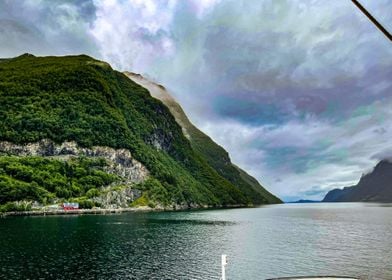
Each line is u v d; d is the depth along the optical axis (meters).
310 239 104.12
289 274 60.56
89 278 55.75
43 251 76.50
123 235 106.75
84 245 85.62
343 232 124.12
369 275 60.16
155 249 82.88
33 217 175.75
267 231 126.44
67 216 185.62
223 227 140.25
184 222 160.88
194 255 75.94
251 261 70.56
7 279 54.44
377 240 101.94
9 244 85.25
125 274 58.62
